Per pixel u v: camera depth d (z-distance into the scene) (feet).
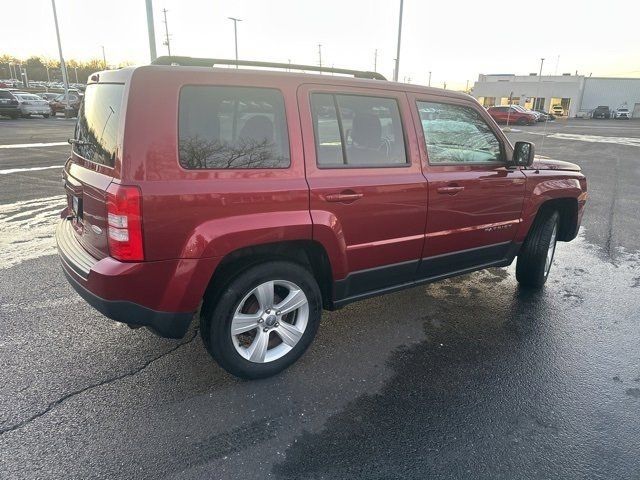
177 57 8.98
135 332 11.53
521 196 13.29
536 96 212.23
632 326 12.75
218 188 8.23
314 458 7.71
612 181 37.73
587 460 7.81
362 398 9.35
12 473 7.17
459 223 11.98
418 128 11.04
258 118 8.78
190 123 8.09
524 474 7.48
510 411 9.04
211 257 8.30
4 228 20.07
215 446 7.91
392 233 10.70
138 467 7.40
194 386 9.52
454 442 8.16
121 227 7.63
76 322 11.96
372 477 7.34
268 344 9.94
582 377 10.25
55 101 113.09
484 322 12.82
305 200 9.16
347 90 9.89
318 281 10.61
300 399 9.25
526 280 15.15
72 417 8.47
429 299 14.29
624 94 212.84
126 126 7.62
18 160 39.83
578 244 20.67
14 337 11.16
